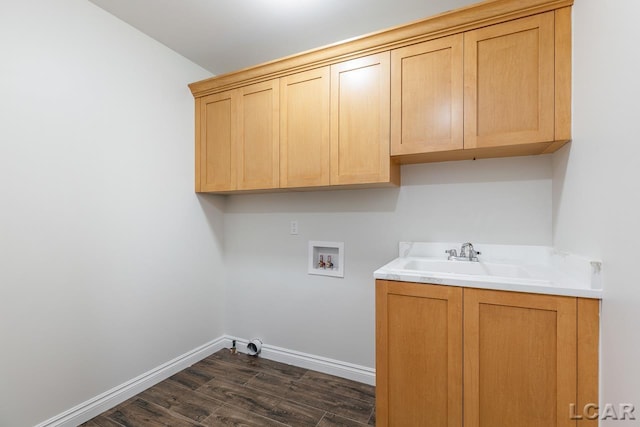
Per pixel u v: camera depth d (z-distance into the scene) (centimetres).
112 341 191
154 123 218
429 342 138
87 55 178
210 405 191
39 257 158
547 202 175
